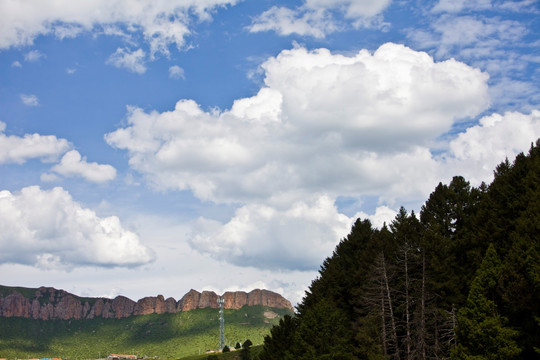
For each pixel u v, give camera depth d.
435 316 62.38
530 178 62.06
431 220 74.62
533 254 46.97
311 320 82.62
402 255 70.25
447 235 73.62
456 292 63.97
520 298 46.47
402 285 69.31
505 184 67.88
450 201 76.06
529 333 48.16
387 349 69.88
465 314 50.84
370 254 82.94
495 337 47.03
